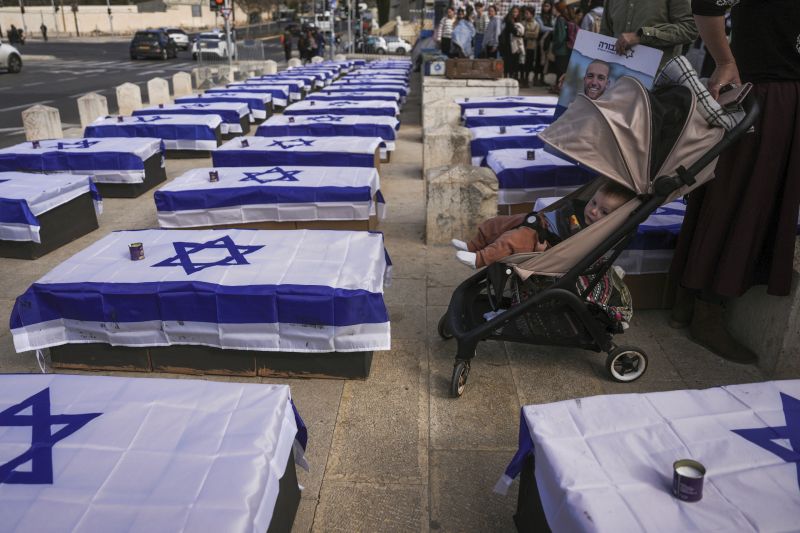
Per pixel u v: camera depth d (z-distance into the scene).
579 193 3.79
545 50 17.81
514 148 7.84
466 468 3.02
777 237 3.55
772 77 3.44
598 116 3.13
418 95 19.89
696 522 1.84
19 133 13.41
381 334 3.56
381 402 3.54
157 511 1.95
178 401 2.45
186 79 18.55
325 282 3.61
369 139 8.12
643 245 4.46
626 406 2.36
